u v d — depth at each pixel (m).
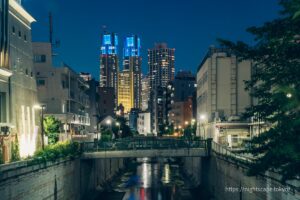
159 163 137.62
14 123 52.19
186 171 105.31
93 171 72.00
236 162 47.19
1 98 49.94
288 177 22.53
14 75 53.88
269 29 23.39
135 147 66.12
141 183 87.12
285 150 21.45
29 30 62.00
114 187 81.88
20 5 55.91
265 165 23.38
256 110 24.27
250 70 90.88
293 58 22.83
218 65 91.75
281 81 22.69
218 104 91.50
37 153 46.41
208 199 64.06
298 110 22.23
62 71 87.38
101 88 178.25
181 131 173.88
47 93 86.88
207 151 66.50
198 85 118.38
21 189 35.91
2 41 49.66
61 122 85.94
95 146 66.12
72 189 56.38
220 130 82.19
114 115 180.62
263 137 23.39
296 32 22.36
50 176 45.19
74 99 96.12
